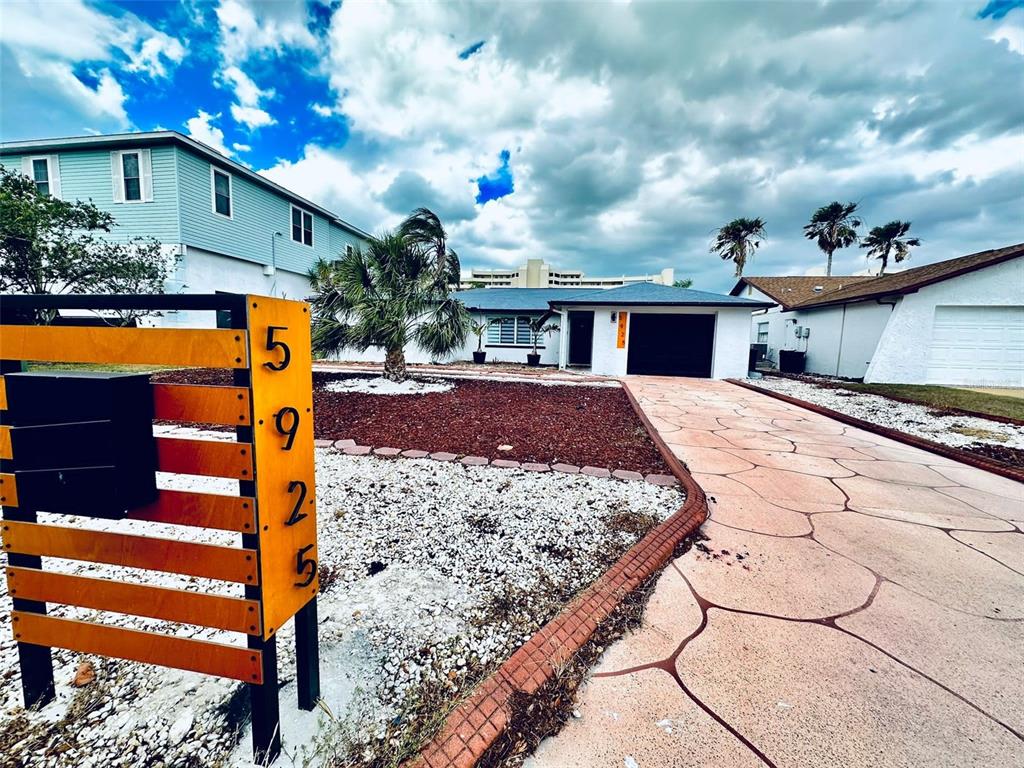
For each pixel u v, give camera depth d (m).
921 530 2.95
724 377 12.26
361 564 2.33
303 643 1.38
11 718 1.35
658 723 1.41
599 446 4.75
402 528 2.73
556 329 16.56
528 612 1.95
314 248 16.34
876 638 1.86
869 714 1.46
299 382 1.30
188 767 1.22
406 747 1.28
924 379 10.64
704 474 4.06
